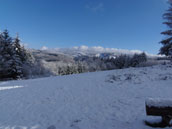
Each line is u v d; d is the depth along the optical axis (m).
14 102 6.50
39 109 5.47
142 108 4.65
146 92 6.65
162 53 17.03
